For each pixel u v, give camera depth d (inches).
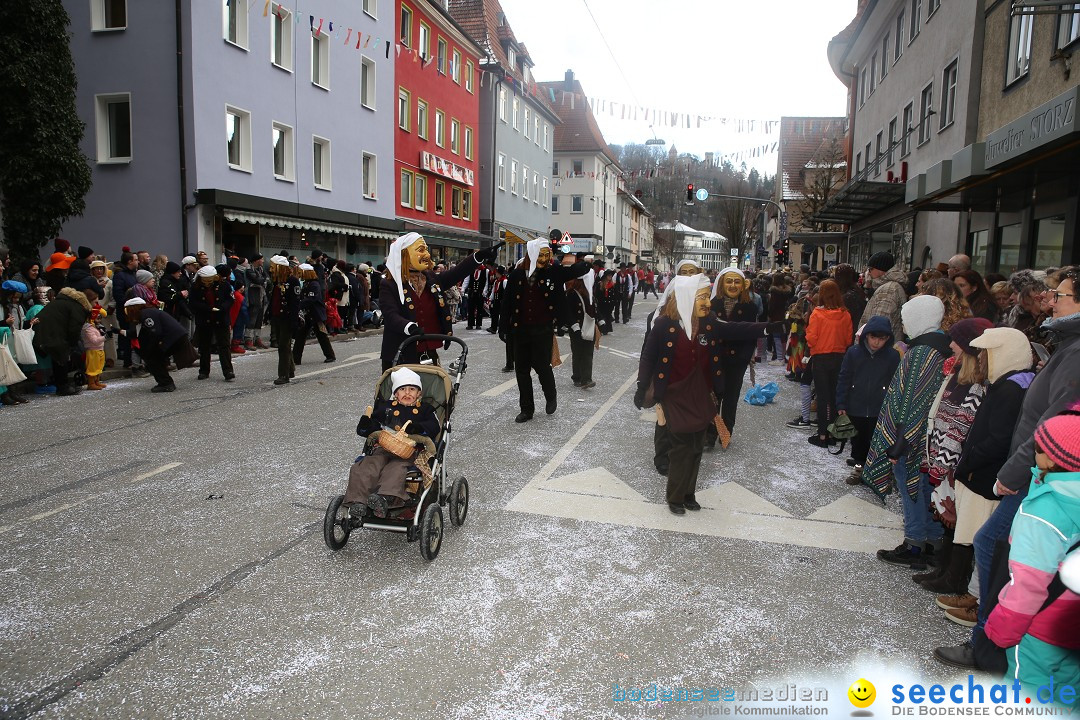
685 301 206.1
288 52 838.5
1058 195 450.6
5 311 363.3
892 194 737.6
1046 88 467.8
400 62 1119.6
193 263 496.4
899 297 264.2
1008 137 393.7
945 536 167.5
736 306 284.2
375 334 732.0
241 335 561.9
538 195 1879.9
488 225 1530.5
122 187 719.1
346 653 136.6
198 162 705.0
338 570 172.9
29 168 569.0
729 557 185.5
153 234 714.8
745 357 287.7
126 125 721.6
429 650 138.2
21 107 568.7
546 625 148.4
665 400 209.8
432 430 186.7
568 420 340.2
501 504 222.2
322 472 248.4
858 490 242.2
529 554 184.7
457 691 125.1
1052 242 463.8
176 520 203.2
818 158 1505.9
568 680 129.2
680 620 151.8
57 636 141.3
